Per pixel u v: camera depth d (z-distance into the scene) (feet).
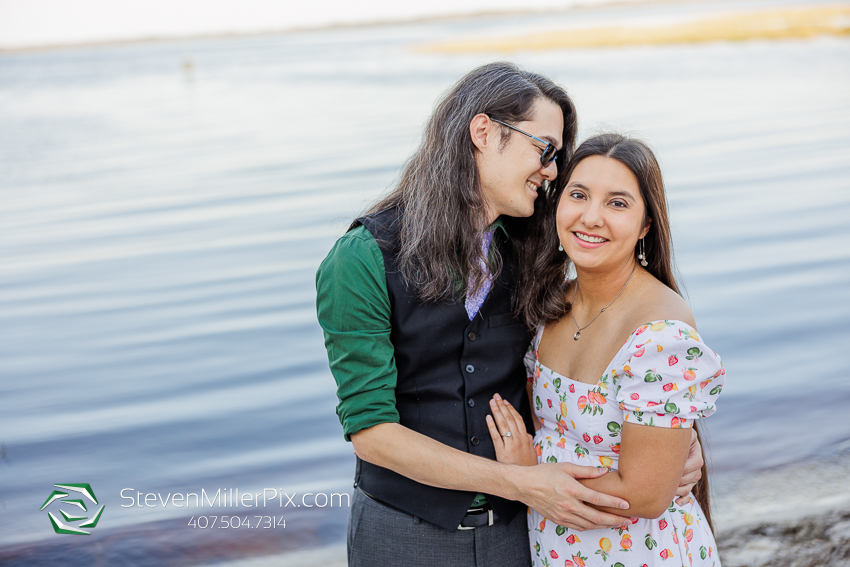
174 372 16.80
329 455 13.09
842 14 195.93
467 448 5.87
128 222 32.73
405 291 5.68
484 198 5.91
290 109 75.97
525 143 5.72
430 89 86.28
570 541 5.95
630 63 101.71
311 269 24.04
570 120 6.15
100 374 16.88
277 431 13.99
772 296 20.15
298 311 20.35
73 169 48.52
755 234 26.30
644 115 55.36
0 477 12.62
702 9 346.74
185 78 145.38
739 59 101.96
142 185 41.42
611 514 5.53
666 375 5.24
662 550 5.78
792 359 16.19
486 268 5.87
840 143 43.11
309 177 40.11
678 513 5.95
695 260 23.68
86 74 190.29
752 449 12.21
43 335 19.54
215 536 10.64
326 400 15.16
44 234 31.45
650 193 5.68
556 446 6.11
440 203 5.75
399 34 379.35
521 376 6.52
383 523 5.97
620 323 5.75
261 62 191.21
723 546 9.04
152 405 15.25
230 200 35.83
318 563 9.84
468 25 425.28
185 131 64.49
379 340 5.59
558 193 6.11
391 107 71.36
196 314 20.51
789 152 41.34
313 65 159.02
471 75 6.05
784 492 10.46
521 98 5.71
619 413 5.64
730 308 19.42
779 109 57.00
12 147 61.26
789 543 9.05
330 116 67.82
